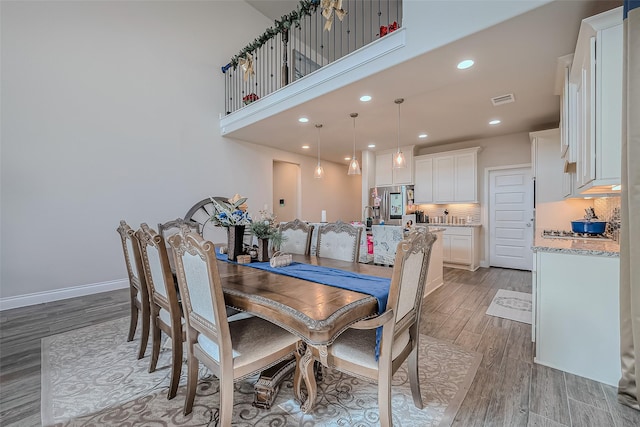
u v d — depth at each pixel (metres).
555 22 2.01
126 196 4.05
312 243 3.18
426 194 5.91
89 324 2.77
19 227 3.25
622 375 1.62
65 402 1.64
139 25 4.18
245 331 1.50
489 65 2.61
